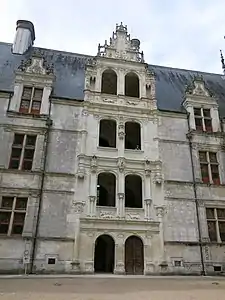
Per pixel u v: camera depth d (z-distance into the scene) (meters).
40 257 18.80
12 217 19.45
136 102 25.56
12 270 18.11
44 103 23.58
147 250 20.44
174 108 26.97
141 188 24.42
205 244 21.44
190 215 22.19
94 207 20.81
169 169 23.45
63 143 22.53
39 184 20.64
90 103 24.20
